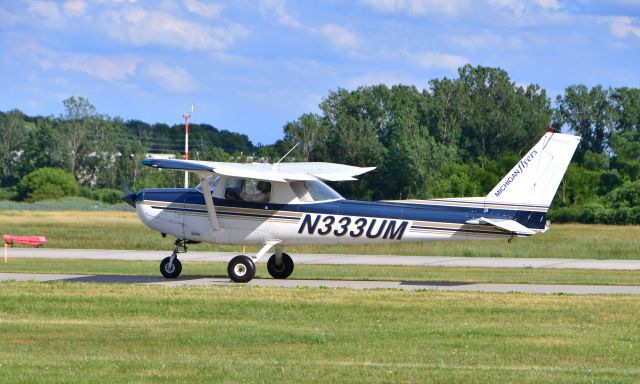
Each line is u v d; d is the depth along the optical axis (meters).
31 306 51.03
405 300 53.94
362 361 37.16
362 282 67.81
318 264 92.69
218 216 67.06
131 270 80.31
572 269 88.75
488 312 49.97
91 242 122.69
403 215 64.75
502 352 39.03
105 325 45.59
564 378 33.66
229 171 61.44
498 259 103.62
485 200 63.91
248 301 52.91
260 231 66.62
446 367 35.75
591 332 44.03
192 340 41.41
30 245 119.00
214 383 32.72
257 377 33.66
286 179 63.00
